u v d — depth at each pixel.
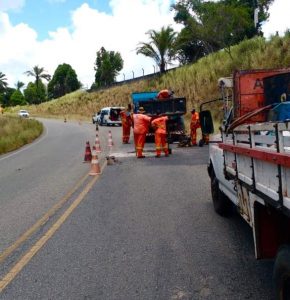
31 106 113.38
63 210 8.55
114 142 25.16
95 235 6.73
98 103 71.50
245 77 6.50
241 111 6.46
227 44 42.06
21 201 9.72
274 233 4.14
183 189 10.19
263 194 3.88
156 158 16.58
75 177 12.84
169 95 22.42
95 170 13.17
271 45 33.31
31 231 7.14
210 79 37.84
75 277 5.08
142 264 5.40
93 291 4.67
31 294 4.68
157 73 54.84
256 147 4.13
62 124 55.66
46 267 5.46
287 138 3.28
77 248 6.14
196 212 7.92
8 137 28.56
